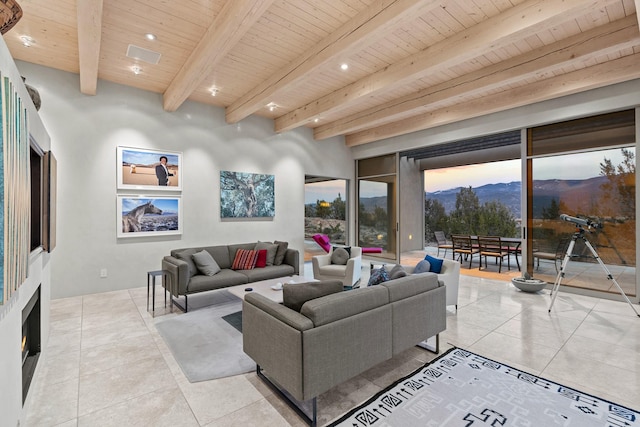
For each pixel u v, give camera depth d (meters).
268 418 1.90
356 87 4.56
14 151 1.42
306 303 1.92
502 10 2.91
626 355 2.69
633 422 1.84
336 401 2.06
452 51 3.34
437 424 1.83
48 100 4.22
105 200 4.65
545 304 4.16
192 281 3.89
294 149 6.95
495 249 6.91
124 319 3.57
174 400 2.07
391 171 7.34
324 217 8.93
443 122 5.60
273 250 4.98
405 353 2.75
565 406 1.99
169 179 5.21
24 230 1.66
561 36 3.37
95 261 4.59
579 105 4.45
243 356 2.70
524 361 2.59
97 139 4.58
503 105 4.80
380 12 2.78
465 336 3.11
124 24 3.18
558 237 4.83
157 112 5.11
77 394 2.13
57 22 3.20
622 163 4.28
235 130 6.02
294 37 3.43
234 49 3.70
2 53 1.32
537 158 5.03
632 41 3.00
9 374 1.50
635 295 4.17
